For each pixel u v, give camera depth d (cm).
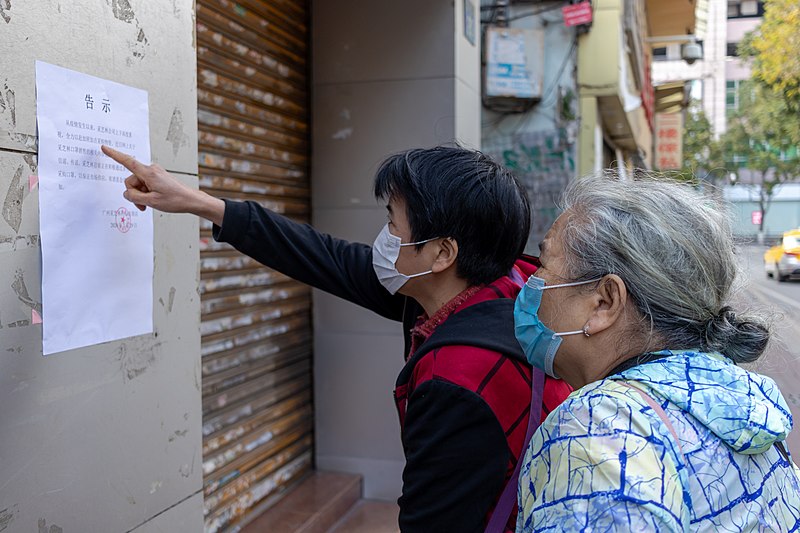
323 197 411
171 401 186
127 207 168
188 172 192
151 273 177
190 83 193
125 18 167
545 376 144
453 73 393
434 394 137
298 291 401
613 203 111
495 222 155
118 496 168
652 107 1762
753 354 108
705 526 92
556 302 113
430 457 137
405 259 160
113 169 163
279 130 378
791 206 2239
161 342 182
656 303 104
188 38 192
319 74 408
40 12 144
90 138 156
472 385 137
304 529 337
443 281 162
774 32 1348
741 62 1551
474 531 135
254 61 350
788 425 99
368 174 404
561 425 100
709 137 2389
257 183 357
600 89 698
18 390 141
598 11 693
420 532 139
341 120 407
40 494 147
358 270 193
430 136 397
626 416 95
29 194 142
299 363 403
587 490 92
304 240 191
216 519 314
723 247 107
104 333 162
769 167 1983
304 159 408
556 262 114
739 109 1964
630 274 105
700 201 112
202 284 311
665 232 104
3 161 136
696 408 97
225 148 325
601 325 107
